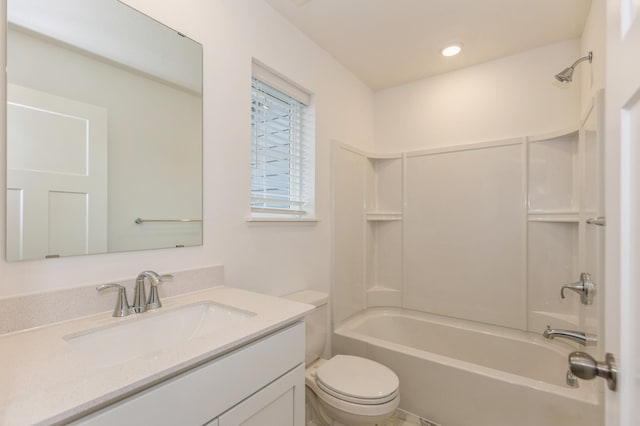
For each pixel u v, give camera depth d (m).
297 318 1.04
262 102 1.74
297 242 1.87
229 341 0.81
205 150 1.36
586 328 1.62
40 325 0.90
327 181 2.13
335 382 1.42
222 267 1.40
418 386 1.76
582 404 1.35
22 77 0.89
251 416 0.89
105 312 1.03
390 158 2.60
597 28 1.45
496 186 2.16
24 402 0.55
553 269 1.97
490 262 2.18
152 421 0.66
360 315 2.46
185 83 1.28
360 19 1.77
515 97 2.12
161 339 1.05
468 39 1.96
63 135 0.97
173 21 1.25
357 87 2.47
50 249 0.94
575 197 1.89
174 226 1.24
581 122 1.74
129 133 1.12
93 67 1.04
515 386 1.50
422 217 2.46
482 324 2.20
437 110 2.44
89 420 0.57
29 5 0.91
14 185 0.87
